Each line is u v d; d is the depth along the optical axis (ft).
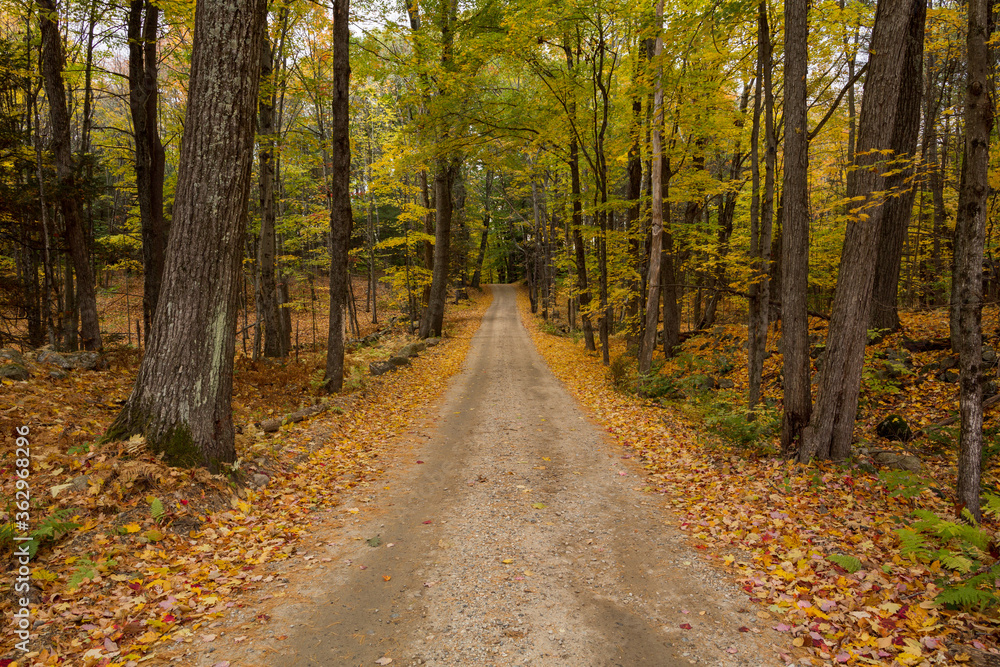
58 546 12.92
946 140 45.52
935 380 29.37
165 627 11.14
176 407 17.81
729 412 28.48
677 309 52.16
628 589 13.35
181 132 56.39
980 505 16.79
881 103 19.54
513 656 10.67
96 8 37.37
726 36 34.73
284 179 73.46
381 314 118.83
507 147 53.11
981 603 11.32
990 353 29.01
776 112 40.42
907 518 16.46
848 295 21.02
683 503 19.31
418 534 16.66
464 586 13.46
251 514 17.26
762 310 28.40
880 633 11.06
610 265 63.10
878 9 19.48
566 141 52.75
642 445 27.17
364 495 20.16
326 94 53.62
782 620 11.85
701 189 45.50
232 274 18.95
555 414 35.29
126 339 74.49
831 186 51.37
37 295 42.01
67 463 16.24
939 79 49.60
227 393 19.12
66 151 40.22
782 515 17.24
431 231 97.35
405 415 34.30
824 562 14.10
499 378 50.21
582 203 57.67
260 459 21.09
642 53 42.93
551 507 19.04
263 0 18.85
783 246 22.90
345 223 36.73
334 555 15.15
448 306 136.46
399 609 12.39
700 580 13.75
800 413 22.84
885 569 13.39
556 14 42.01
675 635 11.38
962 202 28.78
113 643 10.39
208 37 17.83
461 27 52.60
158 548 14.11
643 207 48.67
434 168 69.62
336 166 35.99
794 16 21.26
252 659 10.43
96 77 50.16
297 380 38.65
